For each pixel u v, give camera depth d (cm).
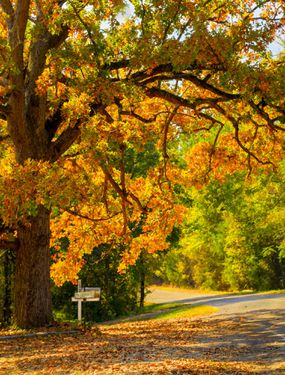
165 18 1702
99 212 2373
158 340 1753
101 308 4156
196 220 5878
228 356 1387
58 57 1688
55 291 4162
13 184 1678
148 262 4638
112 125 1755
